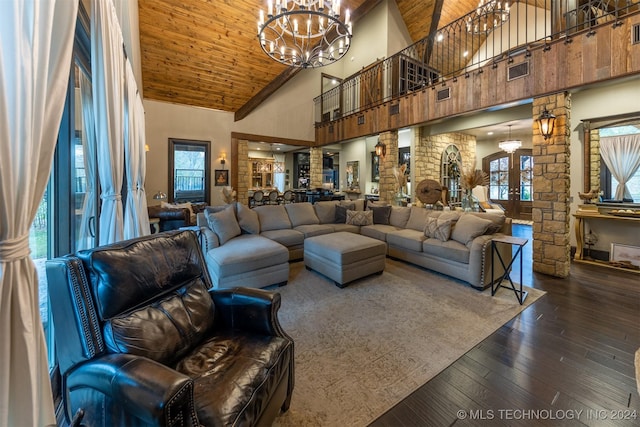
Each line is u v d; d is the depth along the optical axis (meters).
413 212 5.02
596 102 4.41
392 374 1.94
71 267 1.24
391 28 7.90
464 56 8.96
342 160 10.20
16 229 0.89
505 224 3.80
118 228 2.18
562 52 3.79
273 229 4.81
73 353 1.21
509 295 3.26
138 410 0.93
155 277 1.53
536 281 3.71
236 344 1.54
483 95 4.74
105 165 2.10
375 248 3.79
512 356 2.12
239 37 5.46
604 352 2.16
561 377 1.89
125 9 2.91
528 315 2.77
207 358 1.42
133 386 0.96
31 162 0.93
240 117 7.77
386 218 5.45
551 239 3.92
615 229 4.39
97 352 1.20
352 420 1.57
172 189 7.09
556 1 4.57
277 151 12.09
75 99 1.99
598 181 4.50
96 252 1.32
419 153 7.23
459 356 2.13
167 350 1.39
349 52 9.12
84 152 2.33
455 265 3.70
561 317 2.72
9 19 0.83
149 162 6.83
